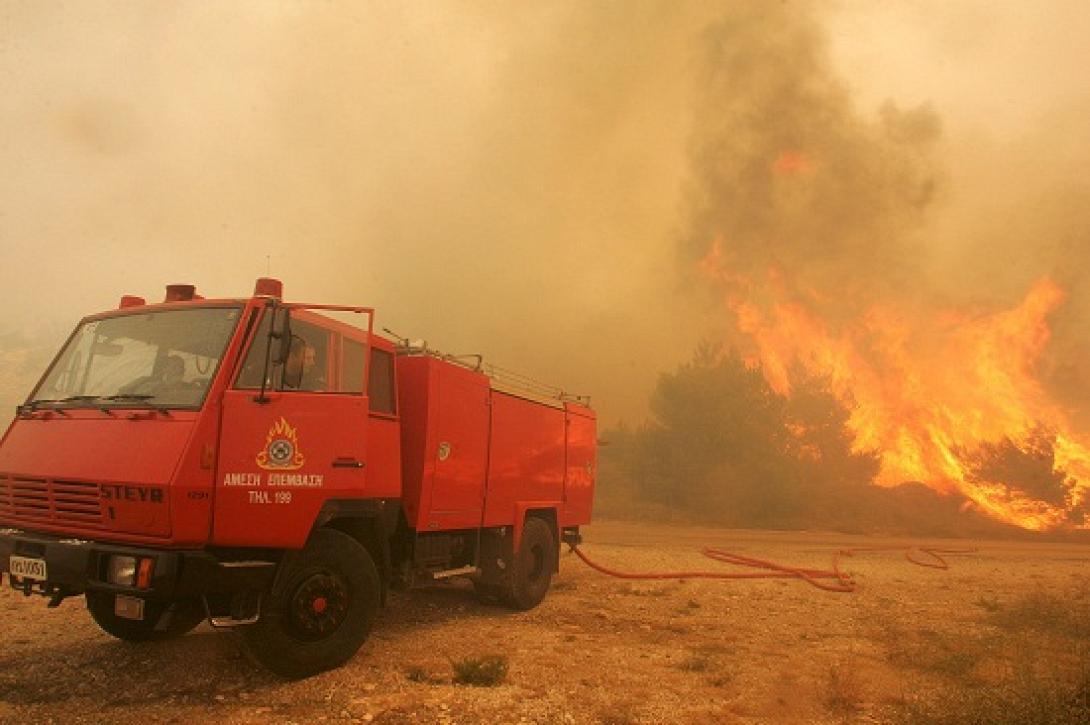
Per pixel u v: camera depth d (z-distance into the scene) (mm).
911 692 6008
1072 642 7578
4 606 8016
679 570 13938
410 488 7270
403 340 7777
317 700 5215
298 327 5918
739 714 5355
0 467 5742
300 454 5547
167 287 6242
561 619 8883
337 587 5879
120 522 5020
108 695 5219
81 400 5734
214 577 5047
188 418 5188
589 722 5023
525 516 9680
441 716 4949
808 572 13859
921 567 16719
